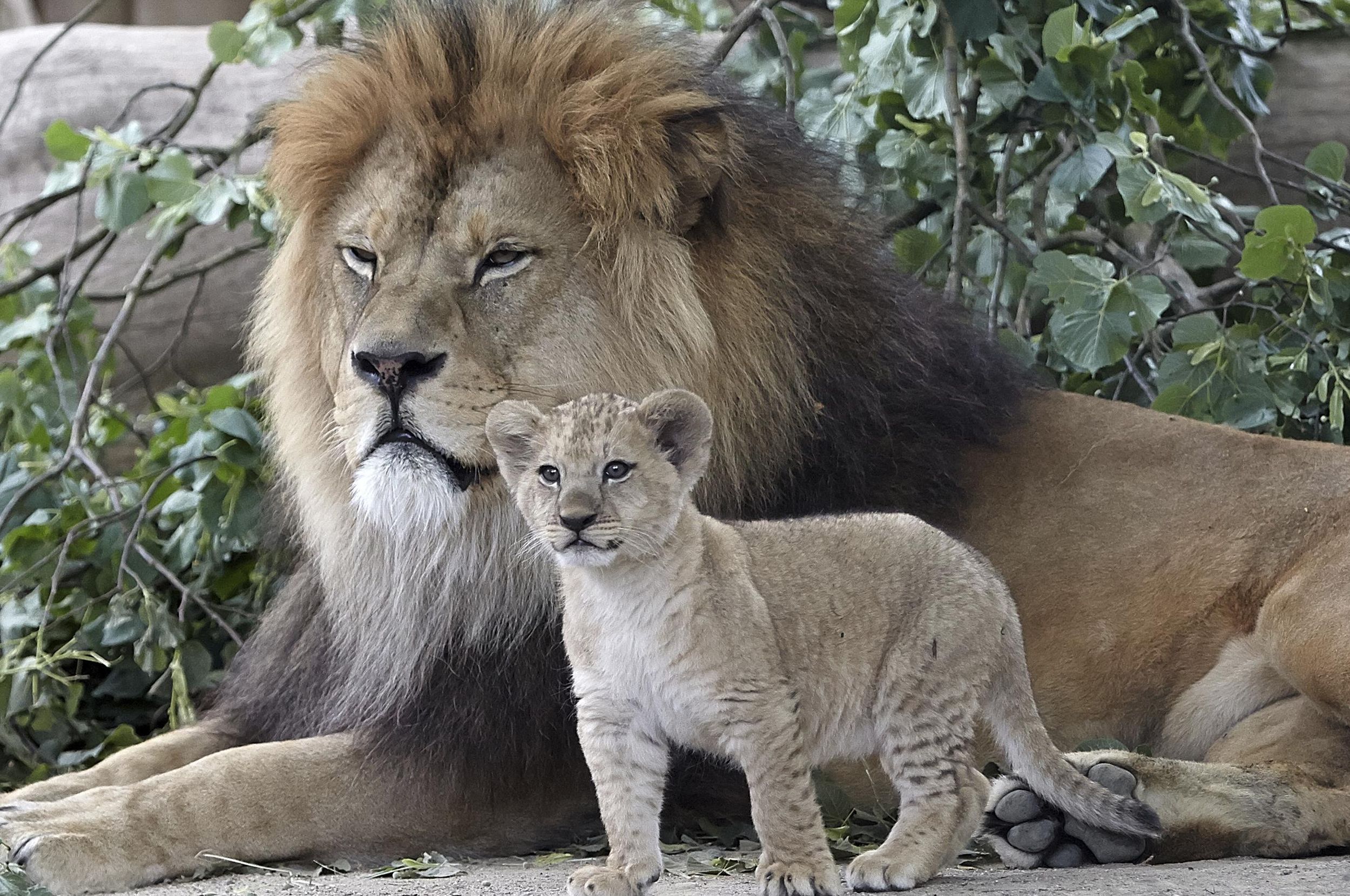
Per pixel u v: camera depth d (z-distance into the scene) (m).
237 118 14.31
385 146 7.35
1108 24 10.81
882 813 7.37
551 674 7.35
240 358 14.09
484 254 6.97
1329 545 7.32
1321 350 9.91
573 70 7.30
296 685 8.36
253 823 6.99
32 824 6.75
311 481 7.65
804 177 7.93
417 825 7.30
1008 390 8.29
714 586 5.43
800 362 7.50
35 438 11.31
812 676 5.65
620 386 7.07
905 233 10.70
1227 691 7.49
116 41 14.84
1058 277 9.60
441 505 6.76
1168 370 9.75
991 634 5.93
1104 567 7.74
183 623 10.30
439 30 7.41
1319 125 12.87
